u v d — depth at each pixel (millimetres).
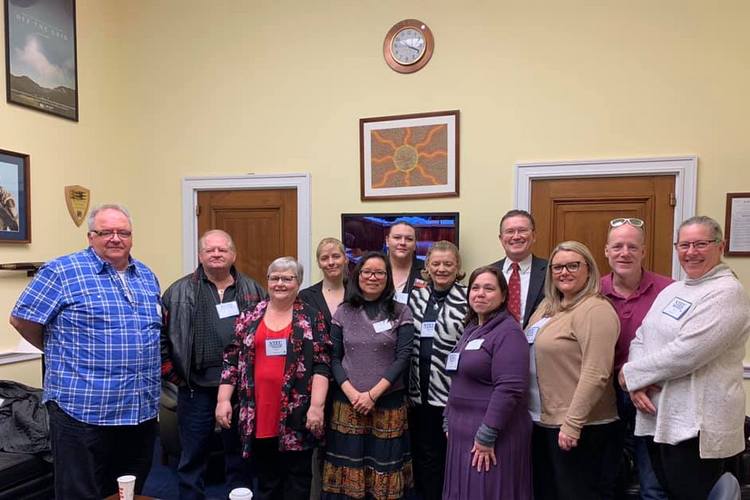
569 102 3043
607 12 2969
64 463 1868
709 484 1653
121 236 1948
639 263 2021
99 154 3656
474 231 3215
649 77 2920
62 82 3357
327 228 3496
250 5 3588
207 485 2832
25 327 1876
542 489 1981
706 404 1636
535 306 2256
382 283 2225
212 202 3752
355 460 2158
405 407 2240
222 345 2357
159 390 2100
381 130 3357
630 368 1758
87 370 1867
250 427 2094
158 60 3781
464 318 2166
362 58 3385
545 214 3133
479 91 3184
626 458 2191
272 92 3572
